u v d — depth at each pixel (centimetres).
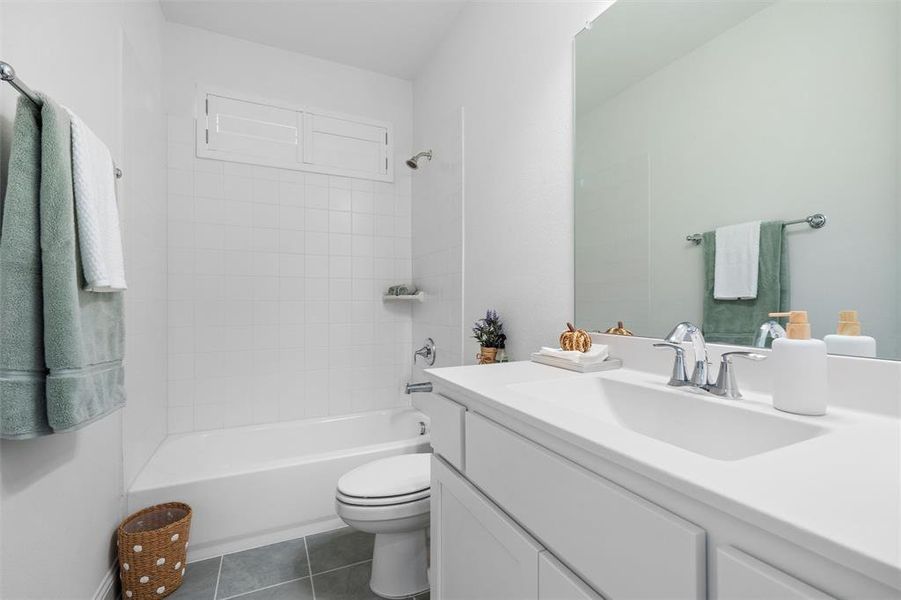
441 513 103
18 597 87
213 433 218
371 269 270
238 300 234
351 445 246
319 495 183
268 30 228
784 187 80
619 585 50
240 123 235
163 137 213
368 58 255
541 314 151
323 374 255
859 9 69
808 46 76
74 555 113
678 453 49
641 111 111
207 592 146
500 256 176
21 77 92
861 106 69
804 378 67
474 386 91
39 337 86
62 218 89
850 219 70
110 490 140
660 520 45
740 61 88
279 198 245
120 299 116
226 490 168
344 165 262
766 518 35
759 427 69
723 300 91
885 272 66
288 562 163
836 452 50
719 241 92
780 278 81
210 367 227
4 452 83
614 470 53
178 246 221
